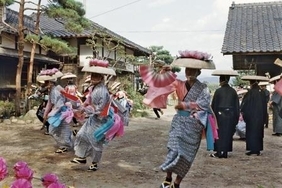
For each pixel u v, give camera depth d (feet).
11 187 6.48
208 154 25.12
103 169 20.12
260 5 61.67
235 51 43.55
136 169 20.31
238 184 17.46
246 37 48.49
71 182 17.38
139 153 25.09
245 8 61.72
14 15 68.69
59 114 23.66
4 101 49.55
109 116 19.08
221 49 44.39
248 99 25.08
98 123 19.10
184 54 14.26
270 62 45.06
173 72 13.70
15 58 55.21
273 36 47.83
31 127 38.06
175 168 14.30
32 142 28.81
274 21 53.98
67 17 51.96
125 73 84.94
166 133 35.73
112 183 17.35
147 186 16.96
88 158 22.52
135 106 59.16
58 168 20.12
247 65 49.08
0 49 53.21
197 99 14.48
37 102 49.42
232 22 55.88
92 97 18.79
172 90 13.96
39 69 64.85
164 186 14.87
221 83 24.39
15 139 30.37
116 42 78.48
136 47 85.71
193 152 14.64
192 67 13.79
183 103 14.39
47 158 22.68
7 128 37.27
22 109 48.83
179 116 14.73
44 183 7.03
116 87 40.75
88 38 71.05
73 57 68.69
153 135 34.22
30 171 6.81
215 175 19.20
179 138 14.47
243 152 26.14
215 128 14.73
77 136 19.53
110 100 18.92
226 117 23.62
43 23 76.79
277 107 34.12
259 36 48.47
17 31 50.39
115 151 25.76
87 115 19.15
